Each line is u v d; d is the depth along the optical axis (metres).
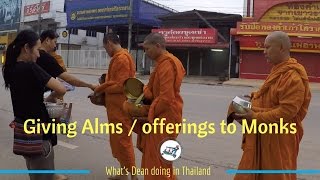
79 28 43.88
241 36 32.03
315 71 31.11
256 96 3.96
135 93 4.78
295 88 3.65
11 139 8.09
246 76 32.38
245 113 3.79
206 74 35.31
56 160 6.68
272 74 3.82
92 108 12.70
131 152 5.61
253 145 3.86
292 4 32.03
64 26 47.22
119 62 5.43
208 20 35.53
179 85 4.57
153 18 39.44
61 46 47.00
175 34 34.50
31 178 4.11
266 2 32.53
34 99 3.91
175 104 4.59
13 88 3.92
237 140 8.74
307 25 30.80
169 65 4.47
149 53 4.55
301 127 3.95
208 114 12.53
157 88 4.57
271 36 3.79
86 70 39.53
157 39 4.50
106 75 5.79
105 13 39.94
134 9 37.88
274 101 3.78
